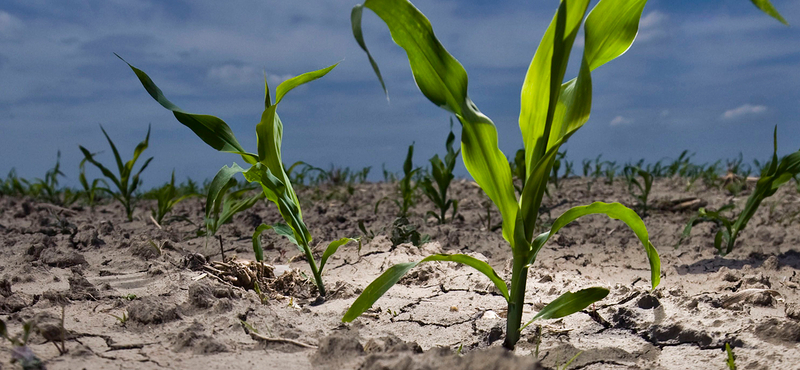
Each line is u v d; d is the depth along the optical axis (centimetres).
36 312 196
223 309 203
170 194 430
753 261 318
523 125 180
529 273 287
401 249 329
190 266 266
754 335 190
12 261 296
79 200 671
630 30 173
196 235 392
